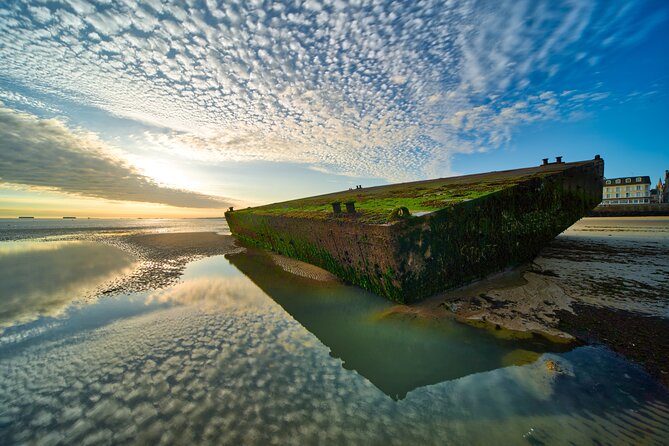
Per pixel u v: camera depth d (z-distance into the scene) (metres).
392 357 4.55
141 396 3.72
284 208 14.82
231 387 3.89
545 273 8.07
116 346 5.09
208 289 8.81
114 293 8.42
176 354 4.79
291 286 8.70
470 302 6.18
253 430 3.13
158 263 13.30
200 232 33.88
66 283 9.60
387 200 9.66
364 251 6.87
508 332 4.95
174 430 3.15
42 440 3.06
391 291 6.39
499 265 7.75
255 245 17.78
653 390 3.40
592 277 7.70
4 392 3.85
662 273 8.06
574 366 3.92
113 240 23.61
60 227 48.03
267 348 4.98
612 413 3.11
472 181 11.52
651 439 2.77
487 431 3.02
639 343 4.39
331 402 3.57
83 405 3.57
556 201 9.62
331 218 7.99
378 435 3.04
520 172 12.77
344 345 5.02
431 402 3.50
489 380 3.81
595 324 5.08
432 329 5.23
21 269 11.86
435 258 6.39
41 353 4.86
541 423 3.06
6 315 6.67
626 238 14.74
